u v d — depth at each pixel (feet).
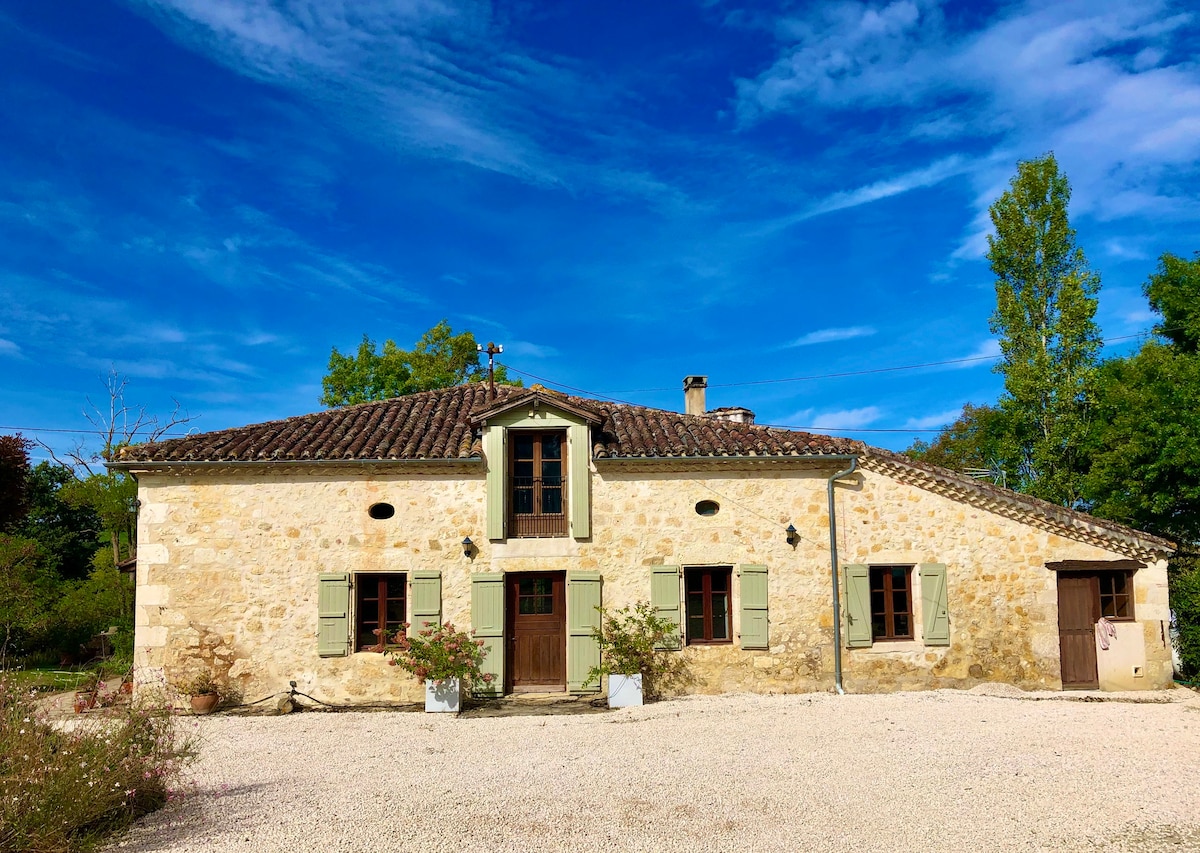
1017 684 44.98
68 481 84.74
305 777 28.99
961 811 24.80
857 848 22.02
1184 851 21.91
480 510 43.73
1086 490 63.57
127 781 24.09
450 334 102.42
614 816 24.48
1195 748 31.94
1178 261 65.00
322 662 42.06
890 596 45.62
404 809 25.18
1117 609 46.75
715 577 45.06
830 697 42.52
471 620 42.98
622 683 41.34
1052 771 28.84
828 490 45.37
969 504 45.93
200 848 21.90
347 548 42.96
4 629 59.47
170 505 42.55
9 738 22.86
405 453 43.14
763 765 29.84
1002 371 76.23
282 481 43.11
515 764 30.50
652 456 43.78
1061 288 73.10
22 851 20.43
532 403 44.11
